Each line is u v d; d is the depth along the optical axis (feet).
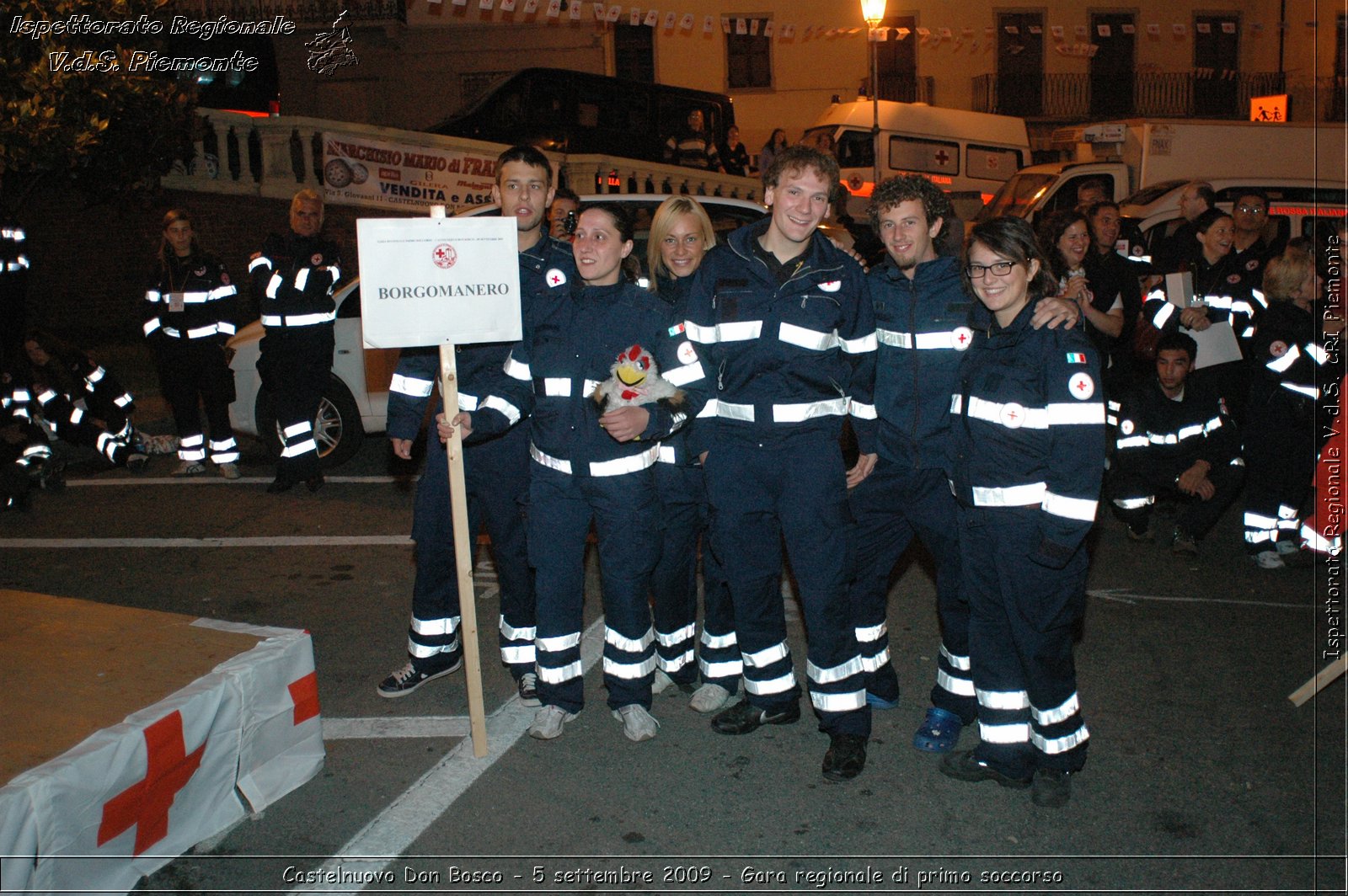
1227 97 81.46
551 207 19.57
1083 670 15.20
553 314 12.76
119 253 45.19
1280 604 17.52
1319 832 11.25
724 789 12.32
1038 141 81.97
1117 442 20.94
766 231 12.27
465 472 13.84
